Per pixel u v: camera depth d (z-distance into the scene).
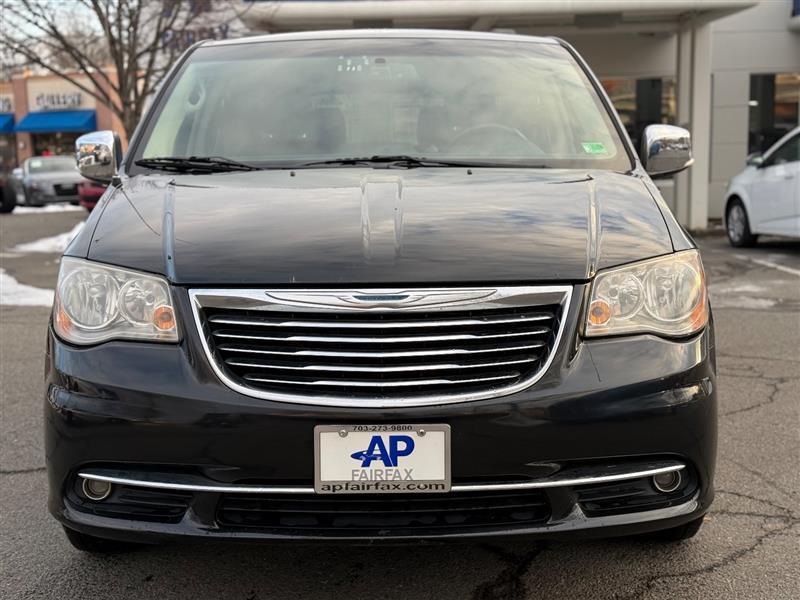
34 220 17.84
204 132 3.43
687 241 2.56
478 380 2.20
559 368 2.22
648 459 2.26
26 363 5.45
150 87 11.55
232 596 2.55
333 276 2.23
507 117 3.48
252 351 2.21
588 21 12.20
